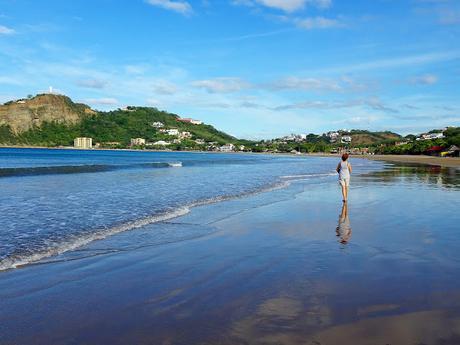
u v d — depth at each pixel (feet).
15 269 21.59
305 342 12.98
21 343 13.17
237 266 22.24
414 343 12.83
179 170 133.59
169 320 14.92
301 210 43.78
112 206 45.60
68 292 18.06
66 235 30.25
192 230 32.73
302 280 19.56
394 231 31.94
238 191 63.77
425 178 94.48
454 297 17.04
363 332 13.67
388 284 18.81
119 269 21.74
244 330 13.97
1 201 48.85
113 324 14.61
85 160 228.22
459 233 31.04
